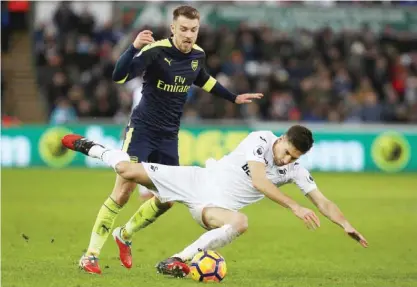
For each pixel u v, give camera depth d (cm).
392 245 2244
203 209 1574
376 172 4756
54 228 2475
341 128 4747
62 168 4688
